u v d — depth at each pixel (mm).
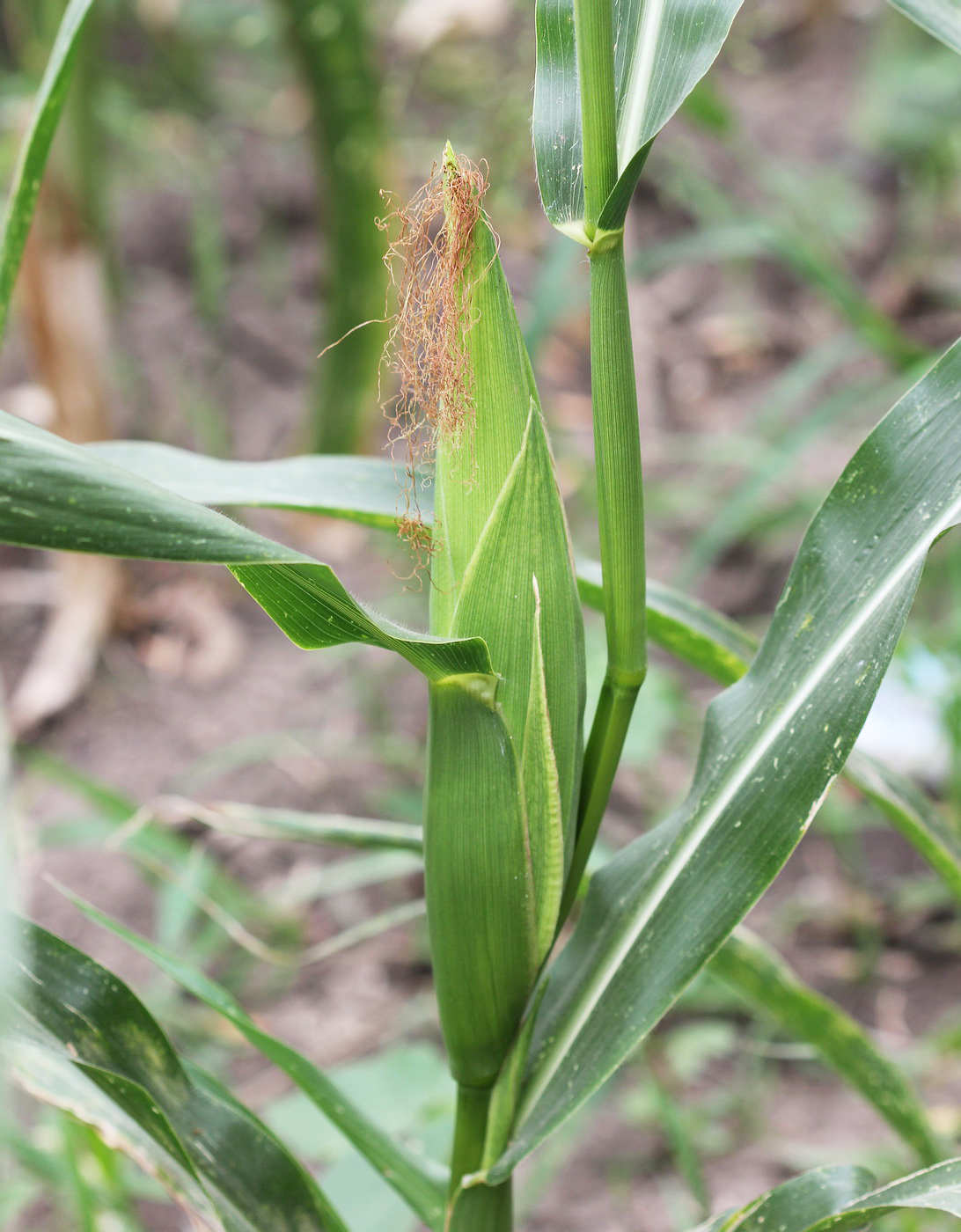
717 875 972
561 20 959
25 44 2104
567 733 953
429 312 944
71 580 2469
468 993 972
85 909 1024
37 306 2240
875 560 984
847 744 963
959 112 3377
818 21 4422
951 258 3383
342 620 926
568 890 992
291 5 2115
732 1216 990
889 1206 933
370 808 2193
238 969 1903
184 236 3482
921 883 2012
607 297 932
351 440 2648
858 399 2389
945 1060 1689
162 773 2250
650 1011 966
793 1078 1745
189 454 1068
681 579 2107
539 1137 970
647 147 921
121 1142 1014
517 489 934
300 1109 1373
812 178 3584
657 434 2980
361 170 2354
